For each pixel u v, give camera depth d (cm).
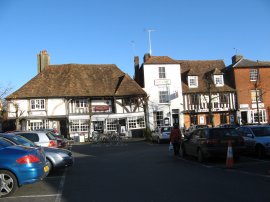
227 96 4688
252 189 948
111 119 4369
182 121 4509
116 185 1094
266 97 4741
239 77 4712
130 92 4362
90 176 1317
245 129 1803
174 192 948
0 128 4259
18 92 4259
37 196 959
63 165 1370
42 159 1032
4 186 941
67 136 4241
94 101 4378
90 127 4303
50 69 4619
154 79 4522
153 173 1327
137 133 4369
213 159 1727
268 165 1417
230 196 873
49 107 4259
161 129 3278
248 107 4681
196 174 1255
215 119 4631
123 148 2811
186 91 4594
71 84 4409
